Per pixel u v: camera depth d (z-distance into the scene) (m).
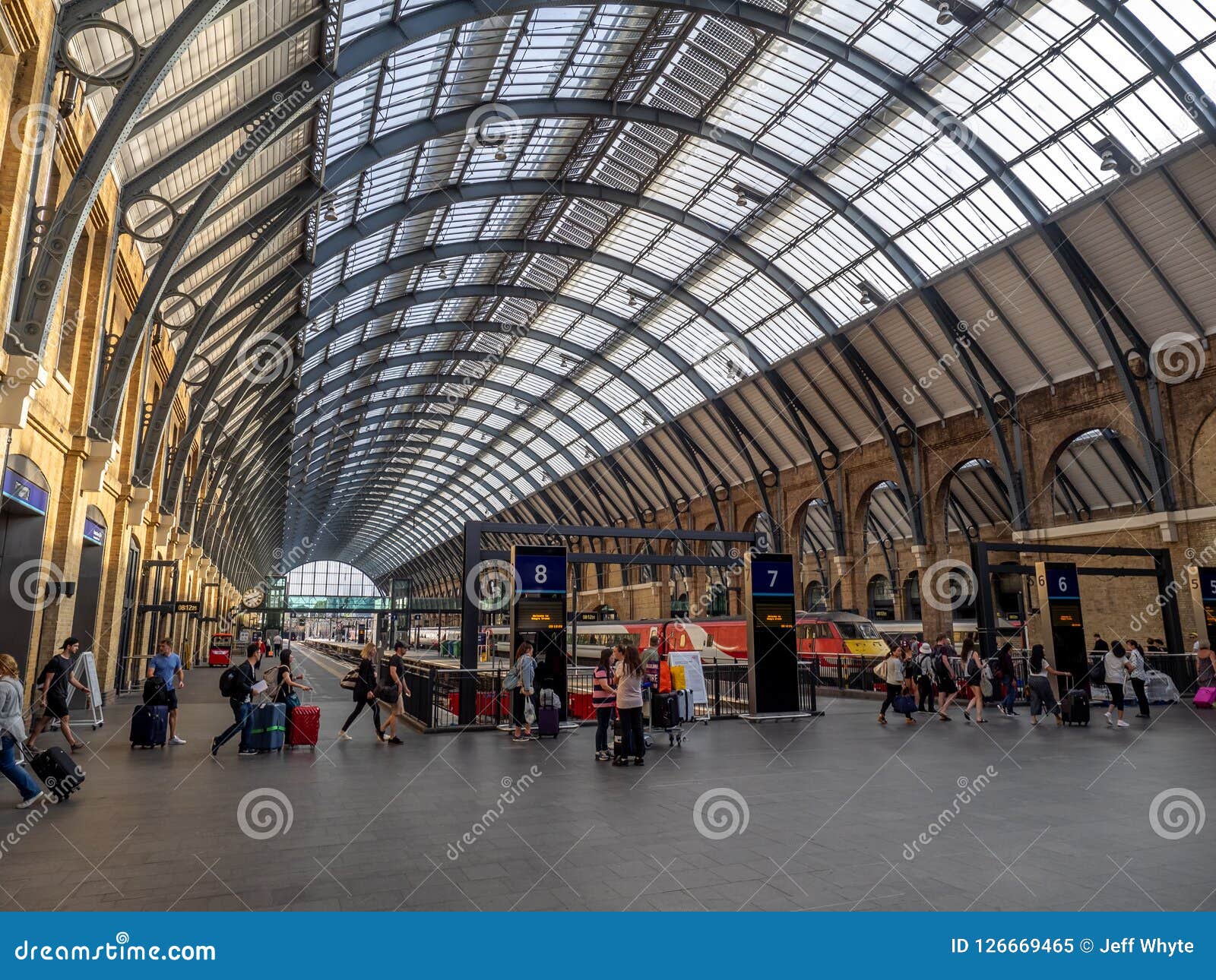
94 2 9.57
